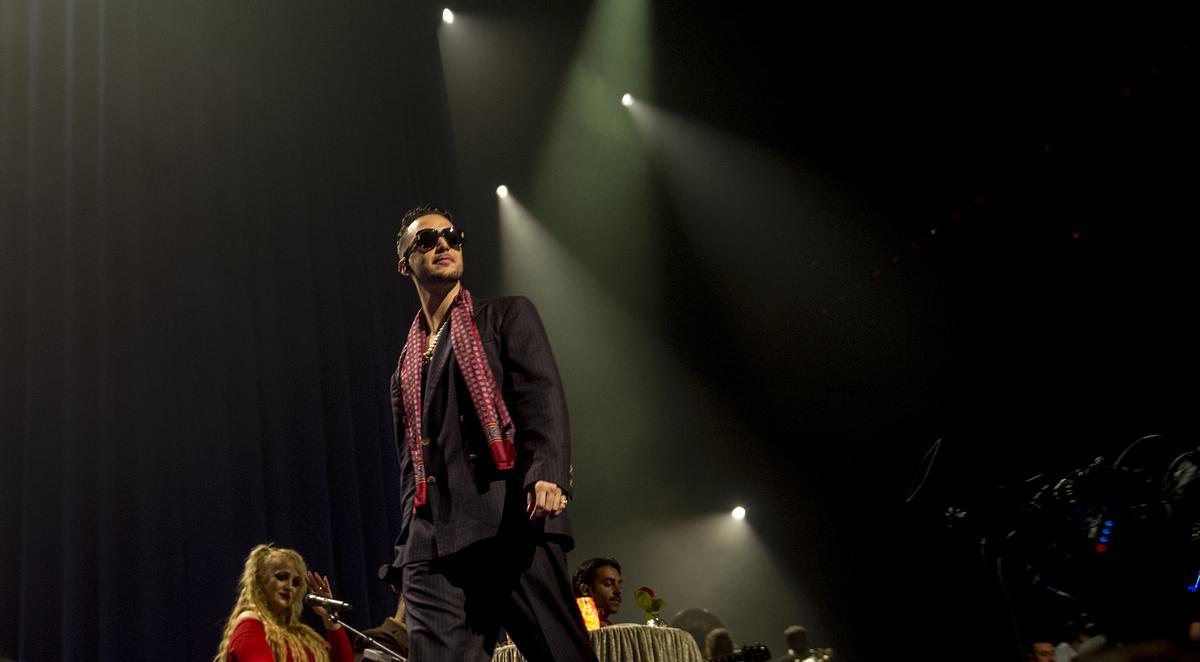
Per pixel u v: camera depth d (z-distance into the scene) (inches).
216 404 203.0
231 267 220.5
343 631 149.2
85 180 199.3
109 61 211.2
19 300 183.2
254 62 249.8
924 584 360.5
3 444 172.4
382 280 269.1
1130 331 323.9
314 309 239.9
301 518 214.5
